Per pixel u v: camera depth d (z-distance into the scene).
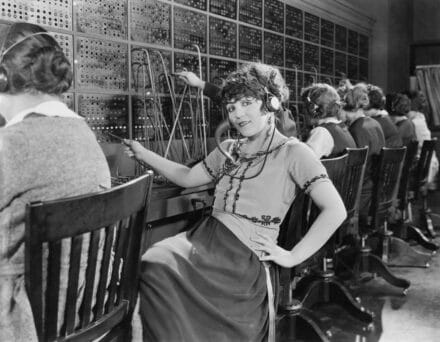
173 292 1.58
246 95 1.81
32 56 1.30
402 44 7.41
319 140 2.93
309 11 5.06
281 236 2.11
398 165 3.44
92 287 1.28
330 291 3.00
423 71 7.47
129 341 1.53
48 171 1.22
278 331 2.48
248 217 1.82
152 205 2.36
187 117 3.32
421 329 2.78
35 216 1.08
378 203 3.37
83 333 1.28
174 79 3.21
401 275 3.76
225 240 1.80
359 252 3.49
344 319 2.93
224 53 3.73
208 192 2.70
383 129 4.33
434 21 7.76
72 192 1.25
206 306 1.59
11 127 1.21
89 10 2.62
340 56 5.90
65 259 1.28
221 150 1.94
